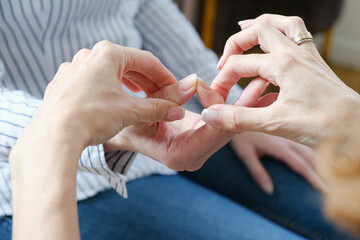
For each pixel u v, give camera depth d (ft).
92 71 1.65
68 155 1.53
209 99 1.89
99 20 2.81
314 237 2.58
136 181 2.56
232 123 1.77
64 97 1.61
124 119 1.69
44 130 1.56
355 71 8.81
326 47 8.95
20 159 1.54
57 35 2.64
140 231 2.24
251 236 2.30
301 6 7.01
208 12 6.63
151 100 1.78
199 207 2.44
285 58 1.76
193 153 1.89
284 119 1.72
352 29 8.98
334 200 1.14
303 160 2.78
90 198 2.39
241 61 1.86
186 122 2.06
